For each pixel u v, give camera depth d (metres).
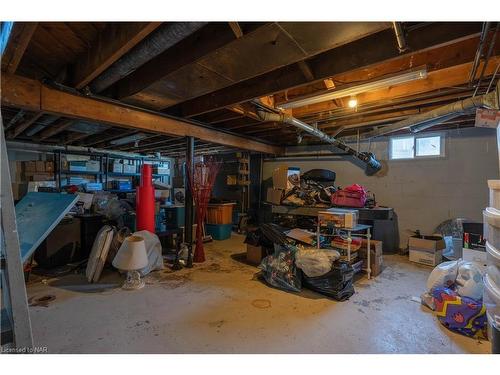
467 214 4.40
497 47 1.96
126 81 2.76
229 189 7.29
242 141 5.18
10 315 1.02
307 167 6.20
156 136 5.00
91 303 2.57
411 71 2.23
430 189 4.71
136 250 2.91
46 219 2.28
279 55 1.92
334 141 4.62
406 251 4.64
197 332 2.09
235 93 2.97
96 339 1.98
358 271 3.35
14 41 1.72
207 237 5.29
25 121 3.80
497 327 1.42
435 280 2.54
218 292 2.85
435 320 2.29
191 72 2.20
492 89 2.70
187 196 4.11
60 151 6.20
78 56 2.27
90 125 4.05
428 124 3.80
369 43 2.04
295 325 2.20
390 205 5.10
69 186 5.59
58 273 3.39
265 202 6.09
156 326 2.16
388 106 3.34
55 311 2.40
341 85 2.68
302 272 2.97
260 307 2.51
